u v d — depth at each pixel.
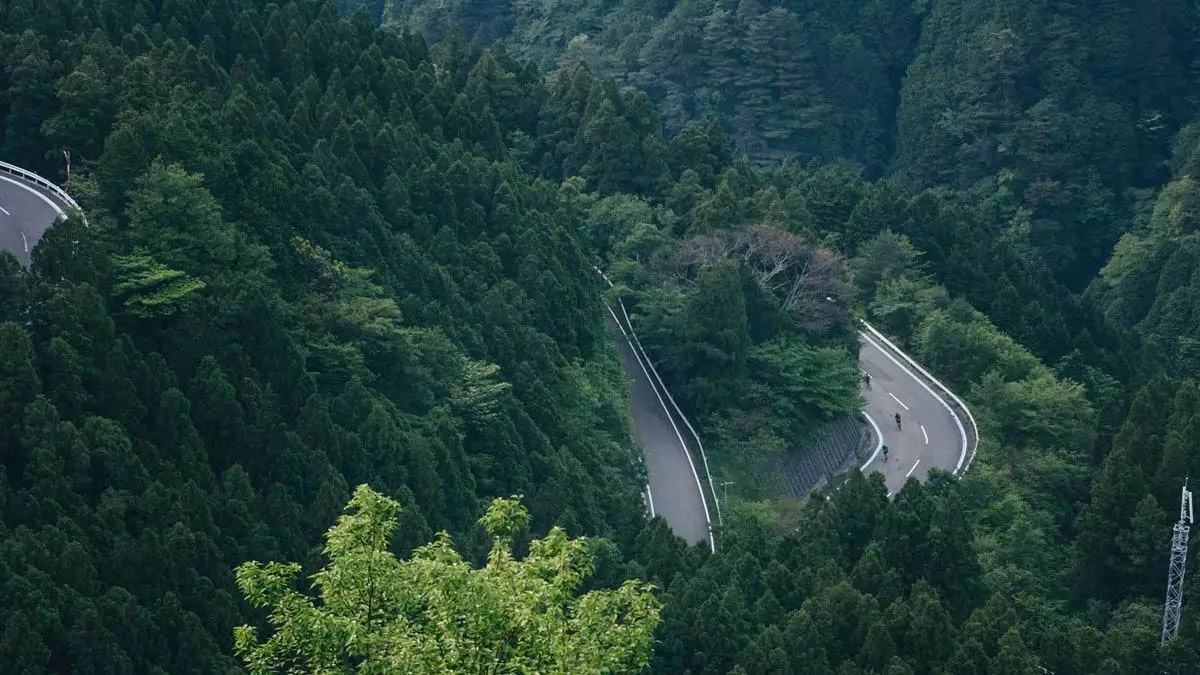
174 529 87.12
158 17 151.12
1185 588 134.75
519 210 151.38
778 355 157.38
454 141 156.62
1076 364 179.62
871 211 195.50
